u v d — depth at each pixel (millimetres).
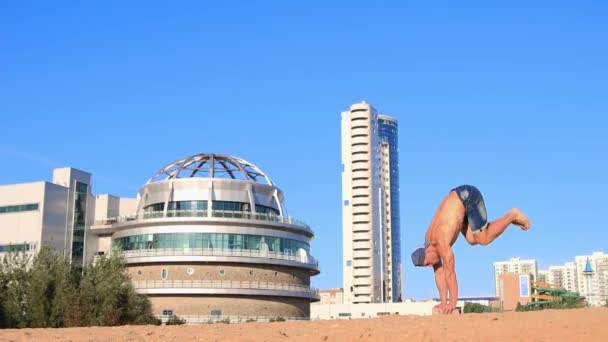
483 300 155000
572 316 19922
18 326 56500
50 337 21109
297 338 19516
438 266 27375
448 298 27422
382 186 181750
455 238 27281
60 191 86562
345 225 175500
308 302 86188
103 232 88875
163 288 76125
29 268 65938
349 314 135250
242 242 79000
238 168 85750
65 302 57562
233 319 76125
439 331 19109
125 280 66562
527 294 134000
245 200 82438
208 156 85625
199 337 20484
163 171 86750
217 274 77062
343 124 182000
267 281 78938
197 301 76312
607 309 21188
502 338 18094
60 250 85000
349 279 171750
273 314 78562
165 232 78875
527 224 27781
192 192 81438
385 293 177250
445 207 27531
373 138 180125
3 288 59812
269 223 80750
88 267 68188
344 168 178750
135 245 80500
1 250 84125
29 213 83875
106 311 59188
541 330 18453
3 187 85812
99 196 92438
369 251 171625
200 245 77688
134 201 94875
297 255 83125
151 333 21766
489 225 27984
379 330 19781
